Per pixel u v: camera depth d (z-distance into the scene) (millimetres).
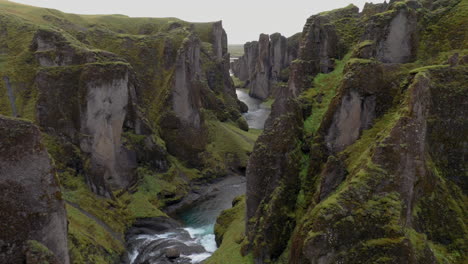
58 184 27984
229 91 119500
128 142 60156
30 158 25766
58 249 27734
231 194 67000
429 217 25797
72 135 54188
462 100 27578
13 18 66250
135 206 55031
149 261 43469
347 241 23938
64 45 57188
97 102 53625
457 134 27594
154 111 75375
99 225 45938
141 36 86625
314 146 33438
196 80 80062
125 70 58375
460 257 24656
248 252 34938
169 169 67250
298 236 26875
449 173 27594
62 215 28094
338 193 25625
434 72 28453
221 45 137375
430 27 35344
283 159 34156
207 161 74312
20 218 25203
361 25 45500
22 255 25203
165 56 81562
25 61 57812
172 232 51625
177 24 102562
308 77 42719
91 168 51906
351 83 31250
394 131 25203
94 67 53688
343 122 31891
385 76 31812
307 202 32875
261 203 34719
